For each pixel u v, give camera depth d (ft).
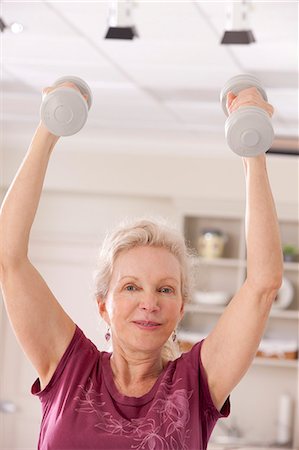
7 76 18.25
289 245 27.09
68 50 15.37
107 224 27.61
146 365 5.11
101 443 4.85
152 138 26.00
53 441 4.90
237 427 27.09
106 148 26.66
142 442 4.85
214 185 26.37
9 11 13.25
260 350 26.30
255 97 5.09
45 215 27.84
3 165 26.71
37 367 5.21
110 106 21.56
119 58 15.75
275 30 13.34
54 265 27.84
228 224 27.66
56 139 5.21
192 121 23.08
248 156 4.98
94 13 12.76
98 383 5.09
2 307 27.76
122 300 5.03
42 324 5.16
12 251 5.08
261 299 5.08
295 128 22.76
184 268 5.25
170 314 5.05
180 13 12.66
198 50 14.80
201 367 5.16
